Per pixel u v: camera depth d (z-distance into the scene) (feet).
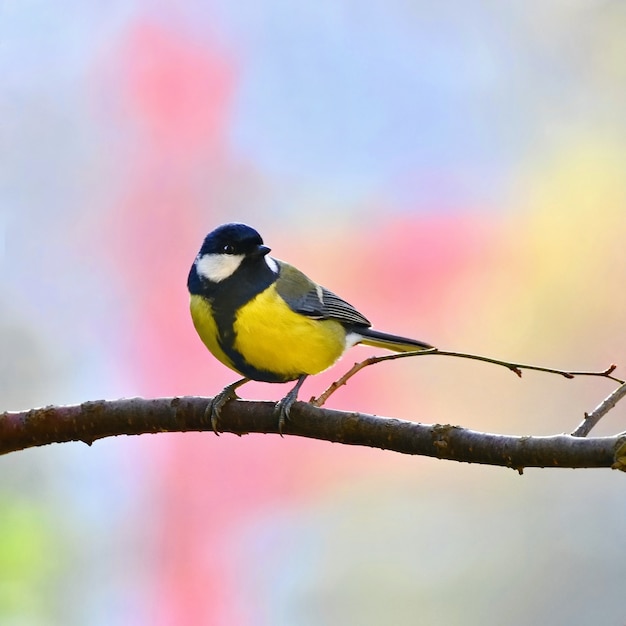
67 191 39.65
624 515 38.24
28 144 39.91
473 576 37.73
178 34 40.98
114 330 37.86
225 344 25.57
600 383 39.27
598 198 41.22
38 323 37.73
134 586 33.65
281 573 35.12
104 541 33.81
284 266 26.73
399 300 39.73
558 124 42.88
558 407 38.93
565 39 43.60
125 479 34.76
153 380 37.09
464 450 16.92
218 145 40.63
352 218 40.86
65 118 40.22
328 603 35.40
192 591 33.99
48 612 32.24
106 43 40.88
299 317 25.58
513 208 41.19
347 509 36.78
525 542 38.29
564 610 37.11
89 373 37.24
